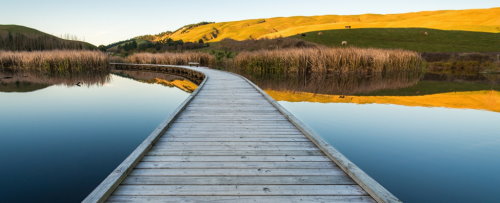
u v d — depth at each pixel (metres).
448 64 24.97
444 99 10.13
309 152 3.31
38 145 5.17
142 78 20.45
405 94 11.48
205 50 48.75
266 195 2.32
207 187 2.43
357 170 2.62
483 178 3.64
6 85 14.85
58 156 4.60
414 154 4.54
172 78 20.89
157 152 3.26
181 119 4.94
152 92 13.19
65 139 5.58
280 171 2.77
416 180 3.62
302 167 2.87
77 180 3.71
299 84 14.79
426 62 25.48
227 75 14.91
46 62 23.81
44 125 6.71
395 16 87.56
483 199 3.12
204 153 3.25
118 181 2.40
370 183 2.35
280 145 3.56
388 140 5.26
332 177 2.64
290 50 21.42
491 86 14.13
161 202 2.18
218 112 5.56
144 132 6.18
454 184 3.49
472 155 4.45
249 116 5.21
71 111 8.52
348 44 41.22
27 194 3.33
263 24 96.44
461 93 11.70
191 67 23.03
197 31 109.25
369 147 4.88
